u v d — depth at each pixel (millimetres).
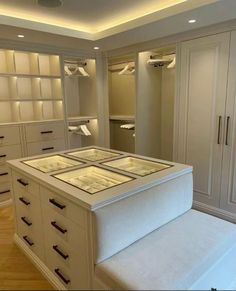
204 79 2771
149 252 1454
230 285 1637
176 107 3109
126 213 1491
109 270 1314
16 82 3338
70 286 1636
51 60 3730
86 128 4199
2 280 1848
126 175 1804
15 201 2242
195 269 1322
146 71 3709
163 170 1905
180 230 1691
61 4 2389
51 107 3951
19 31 2736
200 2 2053
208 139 2846
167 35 2994
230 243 1594
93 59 4062
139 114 3719
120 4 2430
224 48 2549
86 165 2086
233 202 2727
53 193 1652
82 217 1414
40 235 1914
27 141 3404
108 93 4289
